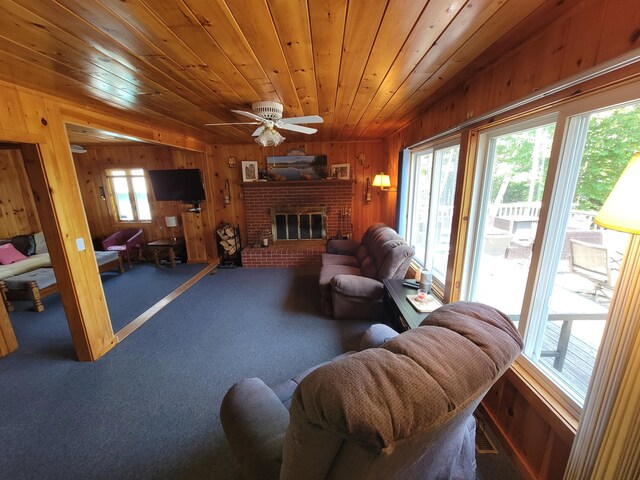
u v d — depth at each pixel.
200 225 5.28
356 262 3.98
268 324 3.03
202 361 2.42
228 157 5.21
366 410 0.56
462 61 1.66
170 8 1.10
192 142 4.52
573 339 1.58
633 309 0.84
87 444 1.66
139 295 3.87
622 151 1.15
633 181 0.75
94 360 2.45
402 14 1.17
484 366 0.74
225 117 3.02
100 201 5.65
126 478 1.47
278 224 5.36
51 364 2.40
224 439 1.69
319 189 5.18
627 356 0.86
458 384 0.68
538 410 1.33
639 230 0.71
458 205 2.21
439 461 1.01
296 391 0.66
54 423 1.80
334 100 2.48
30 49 1.44
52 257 2.24
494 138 1.95
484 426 1.69
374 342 1.73
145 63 1.63
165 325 3.04
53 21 1.18
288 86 2.07
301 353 2.52
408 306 2.30
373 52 1.53
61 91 2.08
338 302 3.02
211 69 1.73
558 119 1.31
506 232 1.95
